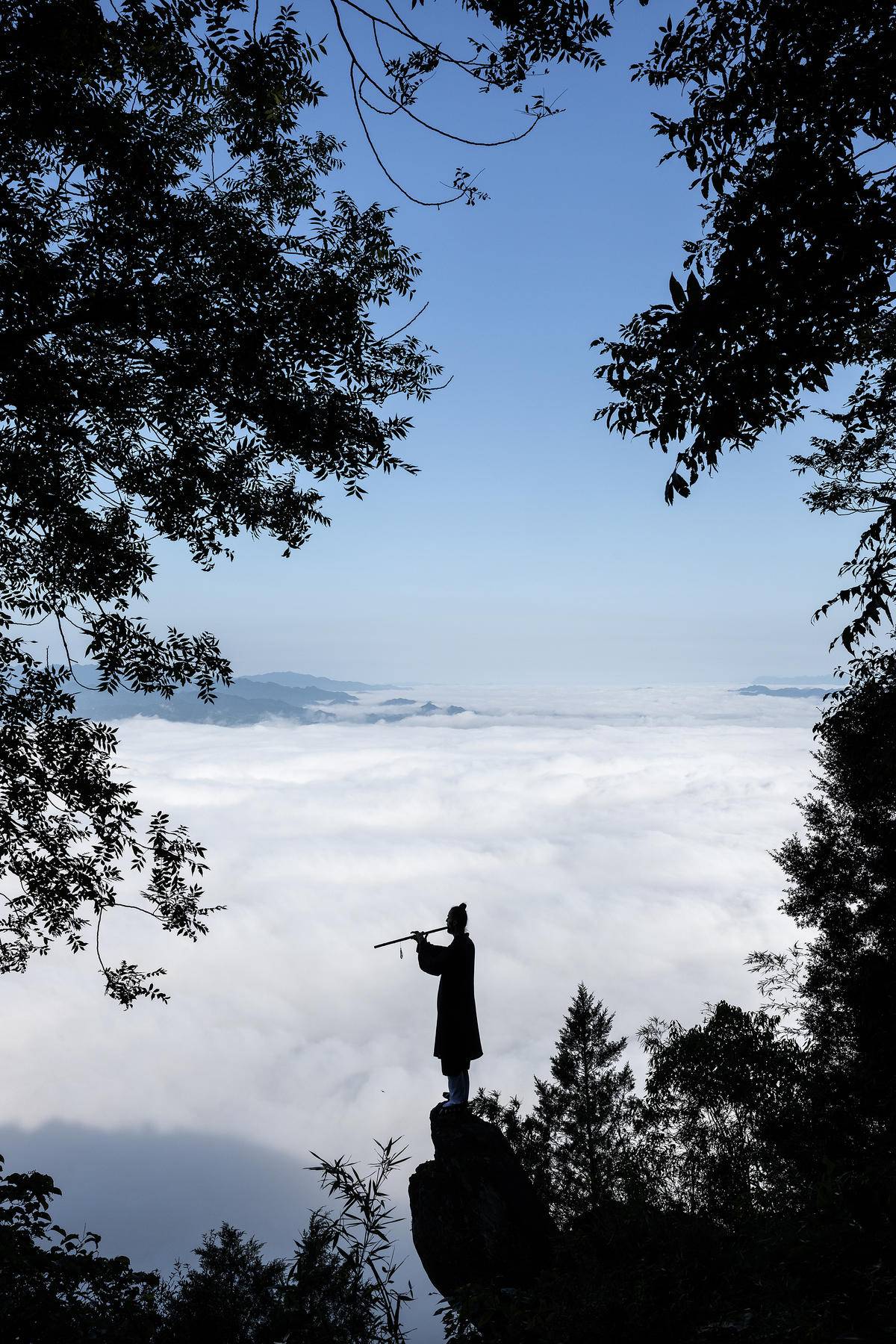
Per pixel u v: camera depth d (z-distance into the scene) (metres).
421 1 5.37
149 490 8.76
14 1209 5.66
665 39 5.80
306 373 7.17
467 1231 6.84
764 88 5.47
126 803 9.12
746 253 4.86
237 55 6.16
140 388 7.68
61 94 6.16
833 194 4.68
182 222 6.71
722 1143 15.07
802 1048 17.78
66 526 8.51
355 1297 3.10
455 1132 7.70
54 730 8.75
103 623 8.62
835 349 5.15
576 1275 4.08
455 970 8.42
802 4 5.21
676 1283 3.85
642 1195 4.75
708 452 5.17
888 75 4.96
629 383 5.23
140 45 6.39
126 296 6.62
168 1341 4.97
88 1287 5.23
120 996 9.27
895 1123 12.09
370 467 7.46
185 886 9.41
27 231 6.63
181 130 7.34
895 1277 3.46
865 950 17.86
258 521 8.75
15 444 8.17
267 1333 3.16
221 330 6.88
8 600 8.84
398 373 7.68
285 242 7.45
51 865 8.98
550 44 6.34
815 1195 4.23
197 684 8.98
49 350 7.37
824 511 12.72
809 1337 3.22
